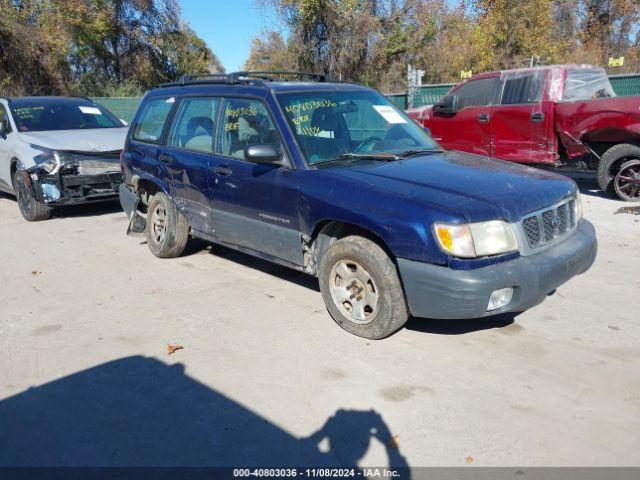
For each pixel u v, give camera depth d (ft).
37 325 15.67
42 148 27.17
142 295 17.67
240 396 11.91
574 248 13.69
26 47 77.10
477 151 34.17
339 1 66.64
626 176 28.19
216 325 15.33
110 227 26.71
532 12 73.26
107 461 10.05
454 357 13.24
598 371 12.50
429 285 12.41
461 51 74.38
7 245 24.00
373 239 13.80
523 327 14.70
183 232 20.38
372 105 17.98
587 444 10.16
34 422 11.21
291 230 15.49
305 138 15.61
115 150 28.07
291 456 10.05
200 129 18.81
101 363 13.46
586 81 31.55
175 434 10.74
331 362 13.16
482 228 12.22
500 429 10.61
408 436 10.48
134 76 84.17
